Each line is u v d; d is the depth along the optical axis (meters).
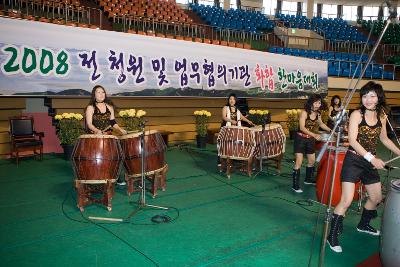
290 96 9.75
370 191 3.47
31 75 5.87
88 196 4.42
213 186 5.48
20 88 5.79
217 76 8.21
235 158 5.92
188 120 9.77
